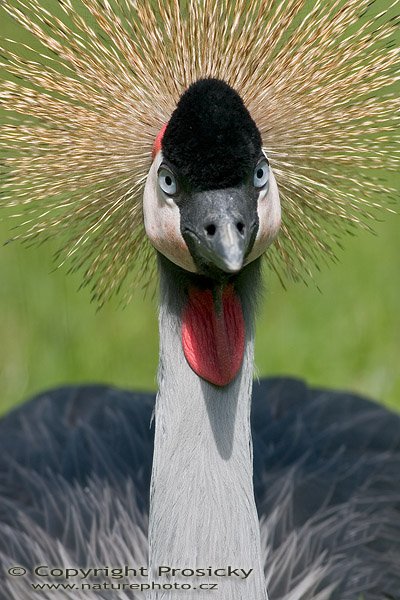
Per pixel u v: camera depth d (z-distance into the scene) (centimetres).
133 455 692
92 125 510
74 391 773
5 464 696
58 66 539
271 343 988
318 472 666
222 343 488
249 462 498
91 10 517
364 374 956
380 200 536
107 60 513
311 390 766
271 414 732
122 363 976
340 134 515
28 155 516
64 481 672
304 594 579
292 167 517
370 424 723
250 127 461
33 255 1052
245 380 498
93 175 512
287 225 525
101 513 632
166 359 497
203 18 510
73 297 1027
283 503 632
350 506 645
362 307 1014
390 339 988
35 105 514
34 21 545
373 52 520
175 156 463
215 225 453
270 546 604
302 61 513
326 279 1041
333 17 518
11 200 521
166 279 496
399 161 522
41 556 614
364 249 1069
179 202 468
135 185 514
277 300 1023
